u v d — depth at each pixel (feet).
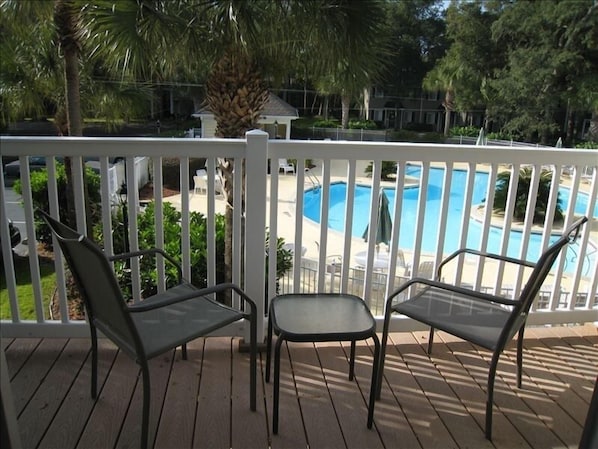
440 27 107.86
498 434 5.99
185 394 6.53
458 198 41.91
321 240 7.64
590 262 23.02
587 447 4.00
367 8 11.86
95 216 20.29
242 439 5.72
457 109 99.19
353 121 108.88
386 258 21.13
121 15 11.39
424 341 8.16
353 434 5.89
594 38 74.69
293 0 11.92
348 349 7.82
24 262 19.72
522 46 85.20
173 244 12.74
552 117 82.84
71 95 18.16
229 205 13.39
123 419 5.98
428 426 6.09
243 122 15.48
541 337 8.52
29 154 6.76
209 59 13.96
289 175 48.29
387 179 48.78
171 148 6.90
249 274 7.34
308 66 14.49
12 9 16.58
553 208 8.08
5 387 3.96
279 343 5.50
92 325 6.03
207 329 5.72
